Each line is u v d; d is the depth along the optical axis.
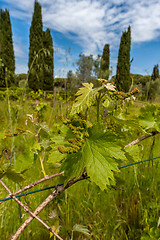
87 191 2.02
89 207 1.91
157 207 1.71
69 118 0.87
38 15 16.78
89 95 0.76
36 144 0.96
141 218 1.78
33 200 1.72
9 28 14.93
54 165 1.08
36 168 2.15
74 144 0.71
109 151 0.75
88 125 0.81
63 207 1.71
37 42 15.82
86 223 1.69
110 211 1.82
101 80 0.81
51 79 17.97
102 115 1.16
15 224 1.55
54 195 0.77
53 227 0.99
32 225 1.59
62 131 0.87
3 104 5.24
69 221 1.61
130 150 1.09
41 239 1.55
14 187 1.88
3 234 1.45
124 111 1.40
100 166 0.72
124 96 0.79
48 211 1.64
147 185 2.07
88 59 12.95
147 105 1.30
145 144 2.72
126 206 1.87
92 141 0.79
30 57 15.38
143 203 1.91
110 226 1.70
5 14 15.12
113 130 0.93
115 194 2.05
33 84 15.62
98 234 1.59
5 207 1.60
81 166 0.74
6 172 0.84
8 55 13.73
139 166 2.16
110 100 1.02
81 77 12.12
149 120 1.25
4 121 3.50
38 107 2.01
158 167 2.30
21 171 0.91
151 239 1.40
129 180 2.13
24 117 3.48
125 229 1.71
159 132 1.20
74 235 1.59
